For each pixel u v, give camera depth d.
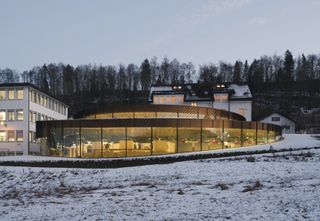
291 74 158.75
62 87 154.00
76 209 14.66
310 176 21.50
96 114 45.44
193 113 45.22
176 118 41.41
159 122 41.06
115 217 12.85
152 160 35.09
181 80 162.12
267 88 141.62
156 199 16.44
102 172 29.23
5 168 33.94
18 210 15.08
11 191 24.12
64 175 29.19
